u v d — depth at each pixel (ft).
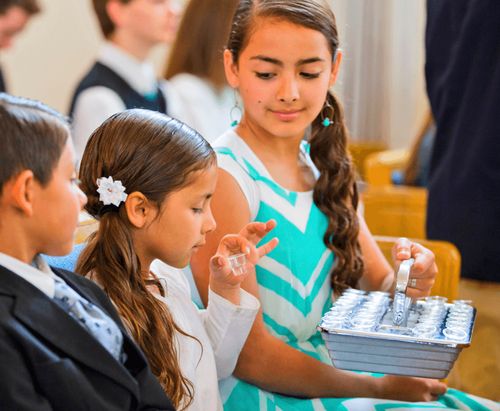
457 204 7.42
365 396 5.60
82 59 15.07
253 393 5.50
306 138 6.47
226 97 11.38
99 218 4.75
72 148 3.91
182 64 11.28
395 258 5.63
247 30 5.58
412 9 15.42
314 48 5.51
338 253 5.98
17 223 3.77
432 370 4.74
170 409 4.12
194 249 4.82
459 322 5.04
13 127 3.68
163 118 4.78
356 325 4.86
